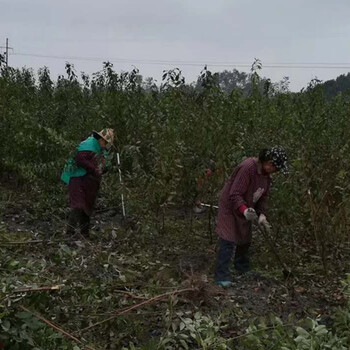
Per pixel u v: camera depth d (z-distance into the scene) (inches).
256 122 376.2
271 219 275.0
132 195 294.5
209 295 197.5
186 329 166.6
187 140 300.4
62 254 182.7
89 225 299.9
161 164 281.0
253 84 391.2
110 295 172.7
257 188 231.1
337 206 236.1
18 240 237.8
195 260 262.1
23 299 149.0
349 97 466.9
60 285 155.7
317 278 241.4
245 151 317.7
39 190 335.0
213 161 293.3
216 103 314.7
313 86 448.8
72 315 165.3
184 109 310.5
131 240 264.8
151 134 331.0
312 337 150.3
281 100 474.9
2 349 139.5
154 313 176.1
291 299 218.4
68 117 455.2
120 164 323.0
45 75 524.7
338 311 179.9
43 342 145.9
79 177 284.8
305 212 254.8
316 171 245.0
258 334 162.4
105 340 171.2
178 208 348.5
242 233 233.5
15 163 353.4
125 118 378.3
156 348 157.9
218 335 170.9
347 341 164.9
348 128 313.1
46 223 313.0
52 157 339.3
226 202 233.1
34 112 429.7
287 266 244.1
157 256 258.2
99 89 502.3
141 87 422.9
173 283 199.2
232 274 247.3
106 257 198.8
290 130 361.7
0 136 377.7
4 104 397.4
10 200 351.6
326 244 256.1
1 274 163.0
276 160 226.2
